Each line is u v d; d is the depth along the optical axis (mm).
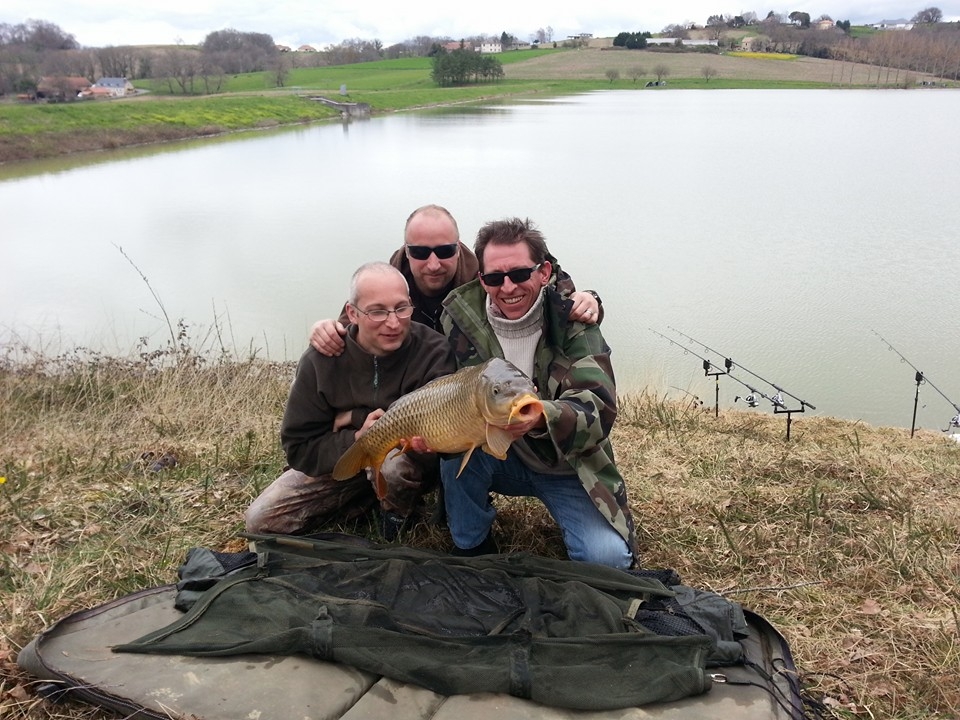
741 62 107938
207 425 4848
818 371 7480
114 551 3088
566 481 2834
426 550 2762
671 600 2428
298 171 24453
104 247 14047
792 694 2119
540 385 2801
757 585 2914
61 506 3521
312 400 2938
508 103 66938
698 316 9438
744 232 14805
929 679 2326
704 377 7137
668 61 107250
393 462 3076
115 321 9477
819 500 3562
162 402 5258
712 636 2221
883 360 7855
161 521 3389
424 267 3445
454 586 2523
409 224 3453
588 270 11844
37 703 2160
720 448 4336
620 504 2744
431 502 3521
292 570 2611
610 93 83625
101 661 2219
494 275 2686
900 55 106625
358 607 2357
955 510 3449
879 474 3887
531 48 135000
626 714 2002
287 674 2148
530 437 2494
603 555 2723
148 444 4441
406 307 2793
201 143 34375
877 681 2354
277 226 15977
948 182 21484
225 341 8500
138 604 2527
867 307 9789
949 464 4121
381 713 2025
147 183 21953
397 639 2209
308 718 1997
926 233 14562
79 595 2777
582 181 22000
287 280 11492
